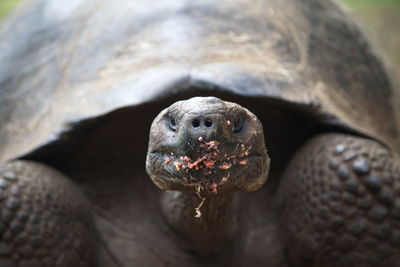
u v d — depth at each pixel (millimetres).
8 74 11055
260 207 9617
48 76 10266
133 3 10586
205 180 6051
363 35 12688
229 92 8328
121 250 9125
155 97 8234
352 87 10625
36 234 8250
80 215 8812
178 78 8336
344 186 8609
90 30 10500
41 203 8414
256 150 6191
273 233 9438
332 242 8695
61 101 9406
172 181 6359
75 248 8570
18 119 9883
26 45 11359
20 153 8984
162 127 6262
